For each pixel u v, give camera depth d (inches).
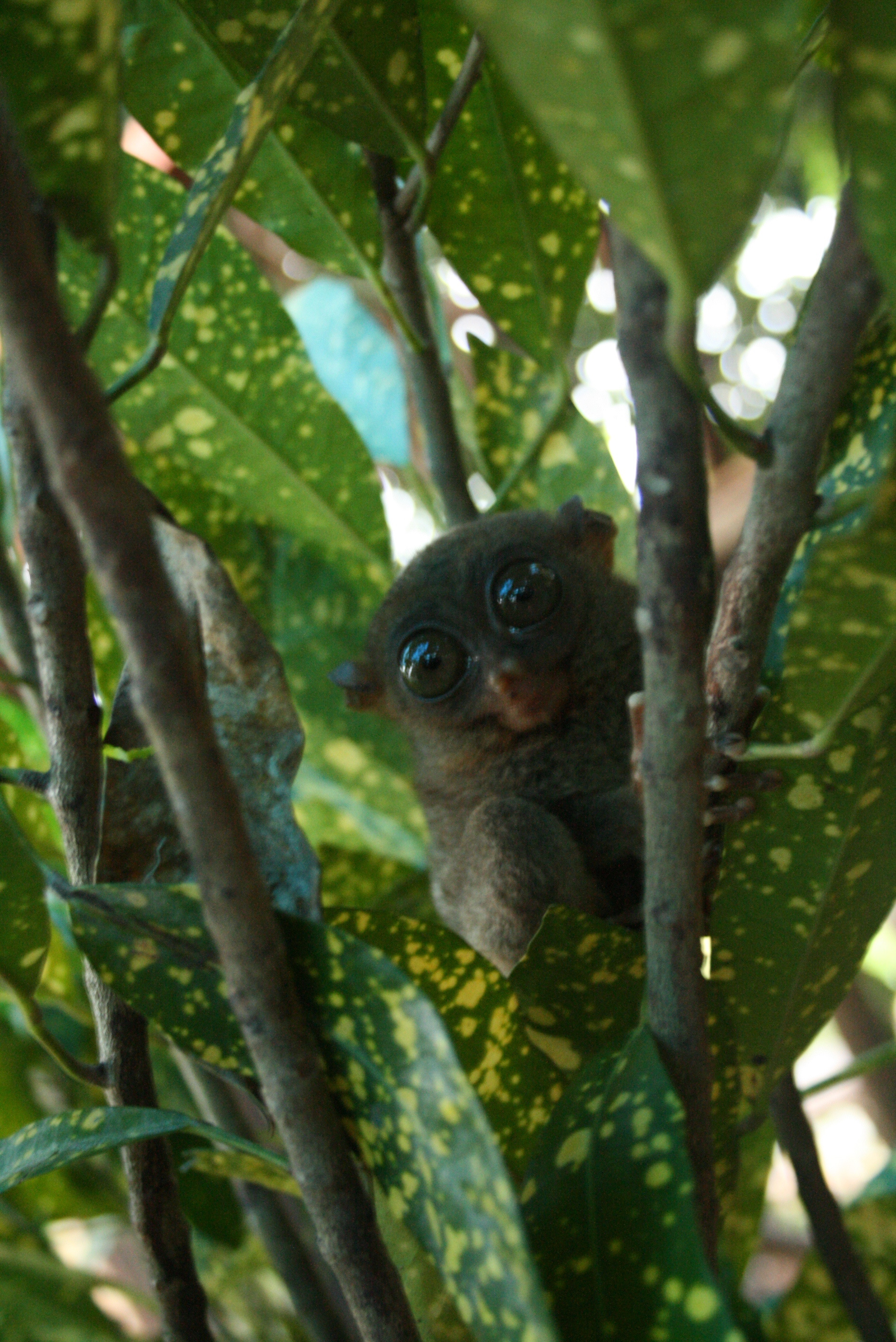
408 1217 21.7
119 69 19.1
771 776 26.9
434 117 29.6
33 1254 27.6
